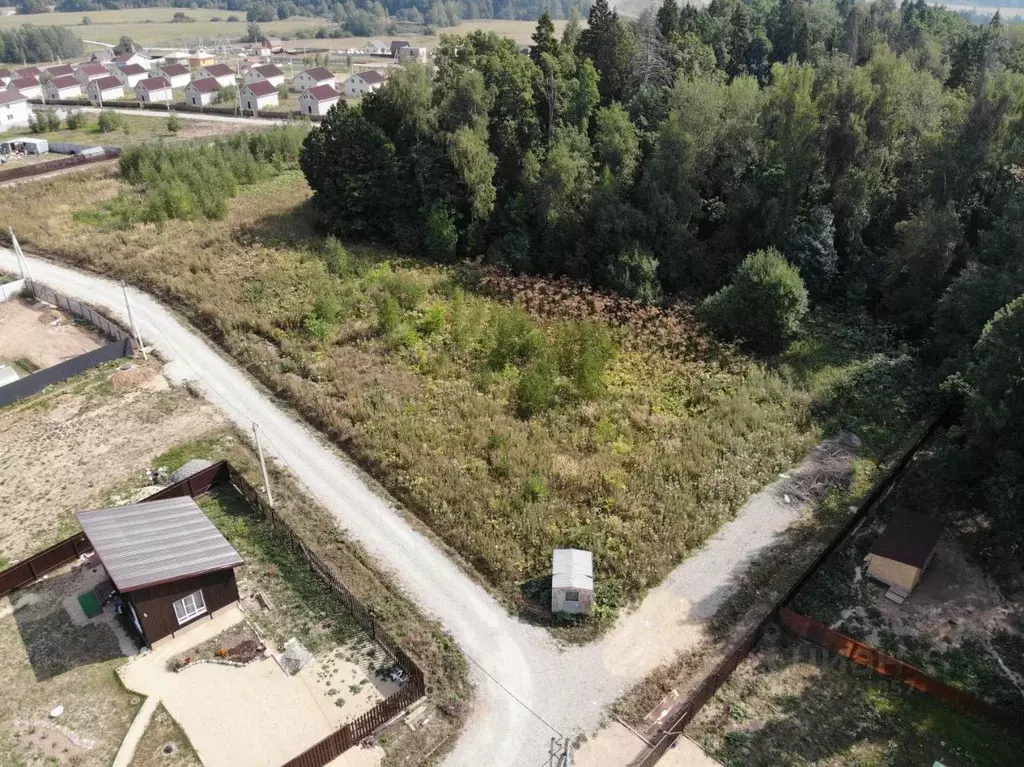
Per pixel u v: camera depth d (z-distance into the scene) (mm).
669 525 32500
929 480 33156
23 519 33500
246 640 27547
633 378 43312
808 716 25266
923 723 25047
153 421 40250
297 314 49125
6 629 27938
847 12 92875
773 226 52938
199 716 24766
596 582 30016
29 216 67250
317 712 24938
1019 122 48812
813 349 47031
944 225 46969
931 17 87625
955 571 31438
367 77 125250
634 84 63875
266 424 40062
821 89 57844
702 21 75438
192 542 28391
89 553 31328
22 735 24109
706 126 53688
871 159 53812
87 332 50094
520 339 45406
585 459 36375
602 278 54125
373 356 45250
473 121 58438
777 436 38562
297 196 73938
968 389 33562
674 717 25031
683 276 54438
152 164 77125
